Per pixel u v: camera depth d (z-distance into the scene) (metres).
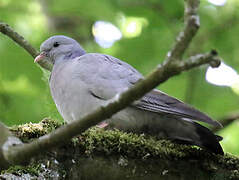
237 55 18.61
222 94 18.55
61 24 19.33
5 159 6.42
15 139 6.99
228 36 18.41
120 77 10.38
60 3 17.81
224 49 18.64
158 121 9.82
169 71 5.62
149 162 8.32
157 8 18.09
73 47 12.31
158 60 18.25
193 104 18.30
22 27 18.62
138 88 5.71
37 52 11.84
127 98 5.77
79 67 10.50
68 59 11.98
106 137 8.22
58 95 10.67
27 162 7.59
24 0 18.88
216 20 18.34
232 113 16.44
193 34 5.69
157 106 9.60
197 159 8.66
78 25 19.55
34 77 16.75
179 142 9.81
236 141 17.23
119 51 18.42
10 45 16.80
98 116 5.89
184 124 9.51
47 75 12.68
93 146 8.09
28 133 8.13
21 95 16.66
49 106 12.89
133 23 18.94
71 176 7.93
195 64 5.60
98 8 17.94
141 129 10.06
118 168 8.16
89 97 10.20
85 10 17.94
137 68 18.20
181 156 8.54
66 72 10.62
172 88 18.02
